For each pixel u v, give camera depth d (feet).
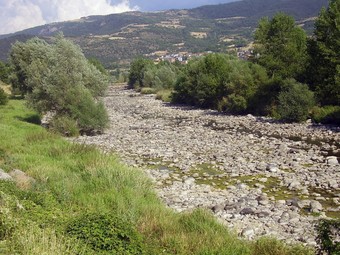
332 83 107.55
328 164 62.69
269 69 137.08
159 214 37.83
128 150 79.61
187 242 31.89
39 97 102.78
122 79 399.24
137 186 46.85
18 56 171.63
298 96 108.37
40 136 76.84
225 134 95.81
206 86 153.38
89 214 32.24
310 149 75.15
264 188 52.06
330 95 111.86
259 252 30.60
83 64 108.06
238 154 72.64
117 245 28.27
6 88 220.43
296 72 127.65
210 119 125.29
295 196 48.39
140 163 68.03
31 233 25.29
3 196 32.53
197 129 105.40
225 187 53.21
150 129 107.65
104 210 37.63
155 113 147.23
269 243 31.32
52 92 97.96
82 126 99.96
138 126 114.32
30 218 30.68
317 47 114.93
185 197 48.60
